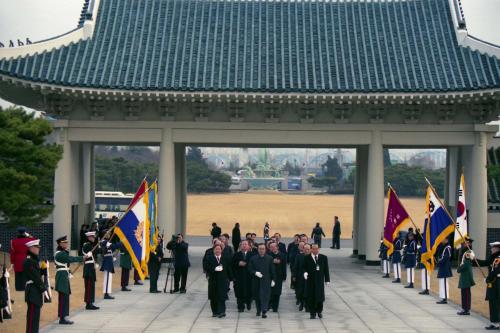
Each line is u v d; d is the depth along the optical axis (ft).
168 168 135.85
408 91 128.47
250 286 83.61
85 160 156.56
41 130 122.62
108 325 72.38
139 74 132.26
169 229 135.54
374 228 136.98
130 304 87.86
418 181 606.55
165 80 130.31
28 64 128.98
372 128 136.77
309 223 314.96
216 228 147.54
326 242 214.90
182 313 81.05
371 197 136.98
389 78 132.57
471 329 71.56
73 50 136.15
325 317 79.05
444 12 146.61
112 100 135.03
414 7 149.69
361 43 142.31
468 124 136.56
